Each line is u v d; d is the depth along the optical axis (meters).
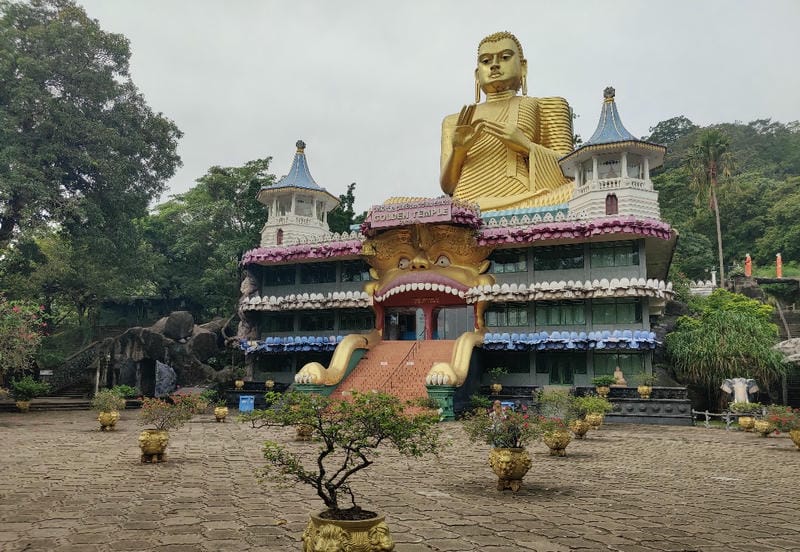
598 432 26.38
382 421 8.08
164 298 61.25
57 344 55.03
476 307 36.91
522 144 41.56
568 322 35.53
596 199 35.31
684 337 37.53
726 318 36.94
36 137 43.56
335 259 41.62
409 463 16.66
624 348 33.41
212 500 11.55
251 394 39.50
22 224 42.09
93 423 29.28
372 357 36.28
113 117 46.66
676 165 99.19
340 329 41.53
